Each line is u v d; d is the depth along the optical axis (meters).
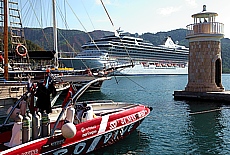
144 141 12.18
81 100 27.75
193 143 12.12
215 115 18.36
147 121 16.47
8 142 8.63
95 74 32.53
